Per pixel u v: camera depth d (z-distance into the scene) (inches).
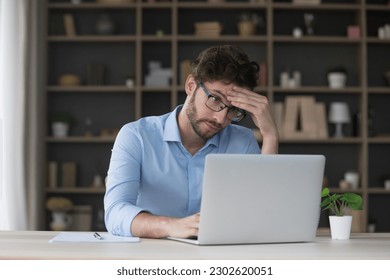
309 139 311.7
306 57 325.4
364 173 311.1
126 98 322.3
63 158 319.0
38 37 289.9
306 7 313.6
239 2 315.0
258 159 100.2
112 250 89.6
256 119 125.6
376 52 327.0
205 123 121.1
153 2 312.2
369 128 315.9
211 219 98.4
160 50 322.3
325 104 324.2
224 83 117.5
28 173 264.1
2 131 248.1
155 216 107.9
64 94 320.8
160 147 128.4
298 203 104.1
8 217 249.4
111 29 313.0
